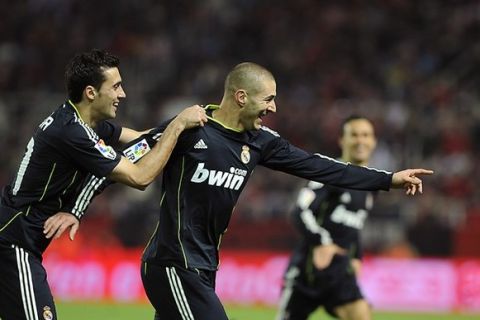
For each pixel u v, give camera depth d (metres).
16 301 20.77
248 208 62.81
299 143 72.00
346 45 83.62
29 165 20.94
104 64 21.03
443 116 71.69
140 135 22.58
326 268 29.22
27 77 85.69
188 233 20.44
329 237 28.73
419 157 67.81
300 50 84.00
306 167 21.72
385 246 59.19
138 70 83.19
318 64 82.31
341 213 29.33
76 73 20.95
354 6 87.12
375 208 59.66
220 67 83.19
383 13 86.00
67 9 91.75
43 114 76.69
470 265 55.50
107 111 21.30
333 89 78.81
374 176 21.75
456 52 80.94
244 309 53.59
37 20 91.31
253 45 85.44
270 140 21.42
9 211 21.06
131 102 76.44
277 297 56.62
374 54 82.31
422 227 58.91
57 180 20.98
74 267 60.31
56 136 20.64
